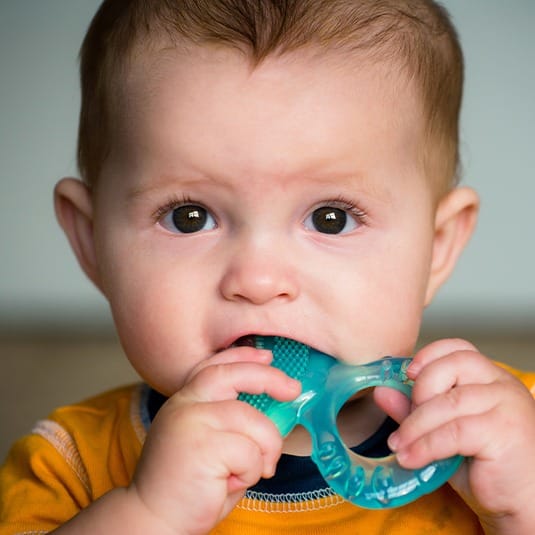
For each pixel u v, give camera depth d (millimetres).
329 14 1190
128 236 1206
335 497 1213
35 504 1298
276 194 1139
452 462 1023
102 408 1418
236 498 1025
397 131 1212
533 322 4055
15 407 2660
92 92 1330
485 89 4188
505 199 4285
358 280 1155
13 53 4309
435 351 1062
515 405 1024
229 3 1195
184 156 1155
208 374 1038
